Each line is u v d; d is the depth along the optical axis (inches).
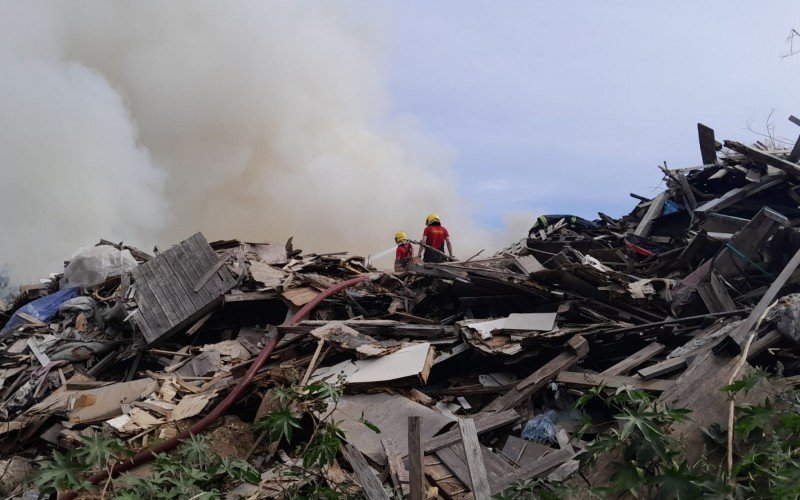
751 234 313.3
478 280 341.4
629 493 157.2
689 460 165.8
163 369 394.9
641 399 161.8
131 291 429.1
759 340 226.2
